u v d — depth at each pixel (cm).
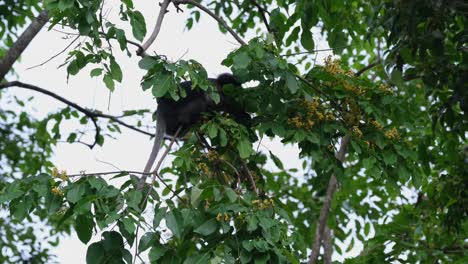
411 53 883
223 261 702
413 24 847
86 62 780
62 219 716
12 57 1073
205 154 873
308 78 889
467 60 891
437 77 904
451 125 934
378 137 866
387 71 900
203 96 963
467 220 1077
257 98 874
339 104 884
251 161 922
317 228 1226
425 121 1083
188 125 980
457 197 1019
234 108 898
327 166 857
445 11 867
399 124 895
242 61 789
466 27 884
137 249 689
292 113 857
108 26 787
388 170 884
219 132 857
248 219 716
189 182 859
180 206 799
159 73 766
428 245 1107
